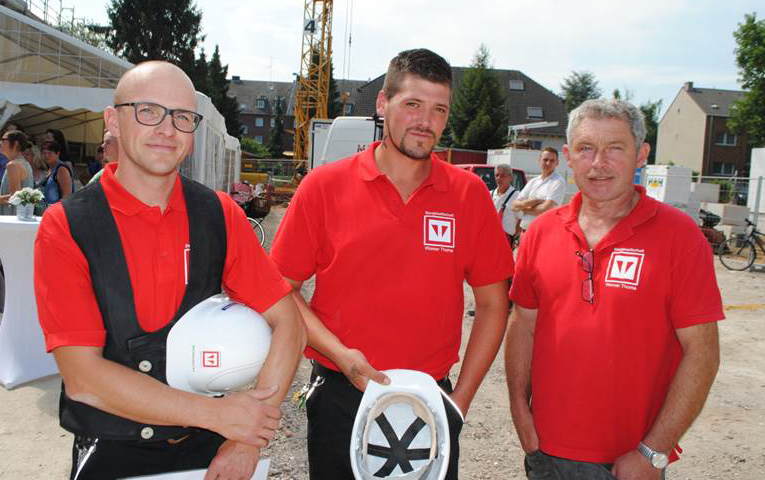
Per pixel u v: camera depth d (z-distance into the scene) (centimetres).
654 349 189
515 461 348
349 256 194
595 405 192
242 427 150
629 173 192
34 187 630
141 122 151
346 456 201
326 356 191
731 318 742
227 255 167
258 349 158
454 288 201
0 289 543
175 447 169
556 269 204
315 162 1708
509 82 5016
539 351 207
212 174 1200
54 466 311
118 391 143
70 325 144
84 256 147
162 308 155
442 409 168
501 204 679
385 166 200
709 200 1839
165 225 158
